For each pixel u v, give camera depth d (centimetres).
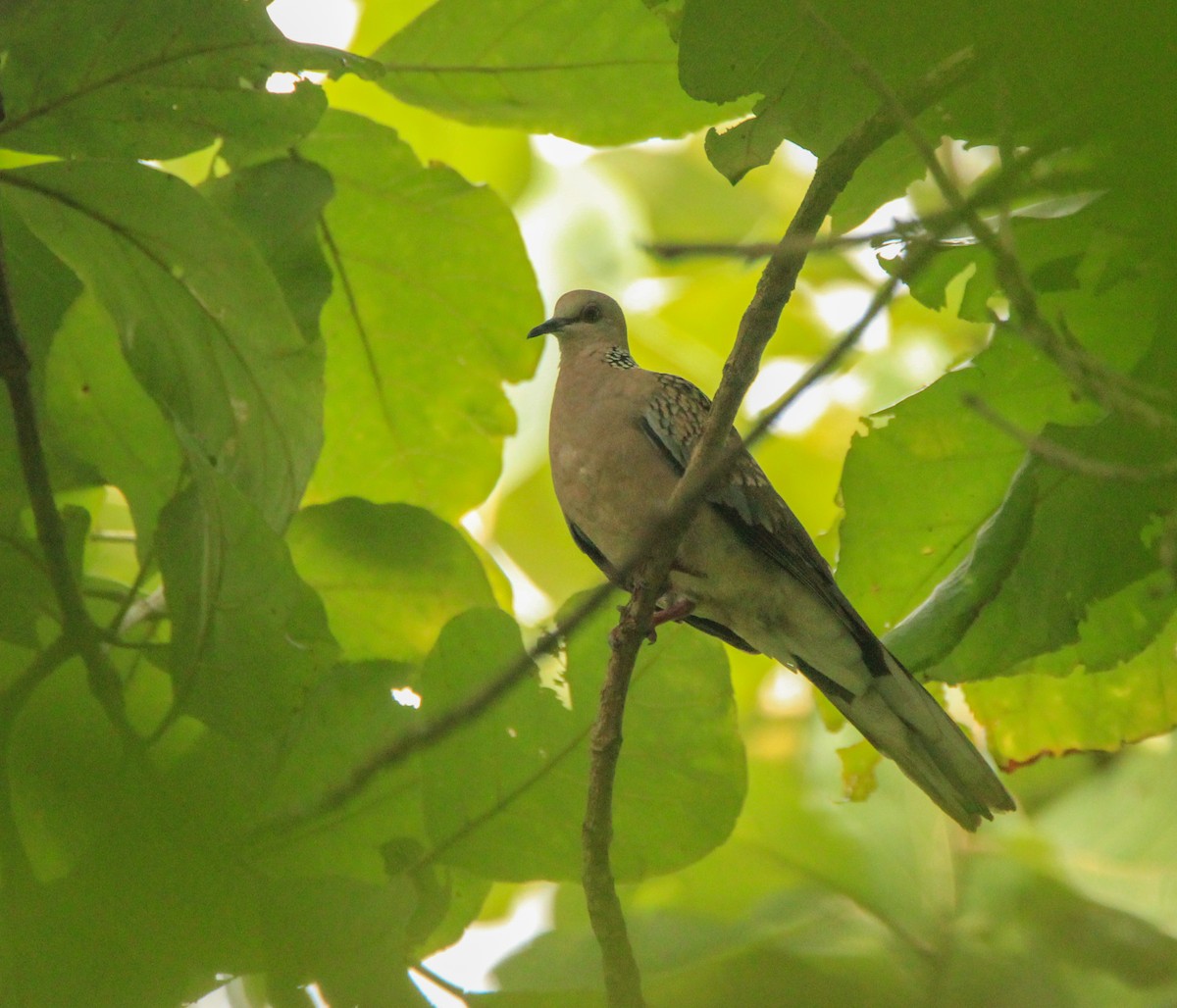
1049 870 1162
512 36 910
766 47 703
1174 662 928
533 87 946
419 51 925
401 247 1043
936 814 1162
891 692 931
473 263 1052
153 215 791
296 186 907
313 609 759
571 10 895
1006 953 1071
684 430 1045
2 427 749
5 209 801
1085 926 1096
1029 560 755
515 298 1063
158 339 831
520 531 1505
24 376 704
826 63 705
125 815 675
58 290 828
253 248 810
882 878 1130
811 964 973
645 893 1200
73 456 832
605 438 1057
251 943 664
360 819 752
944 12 638
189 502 726
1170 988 1062
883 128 684
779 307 720
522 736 755
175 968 645
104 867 652
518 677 609
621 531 1063
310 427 870
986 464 838
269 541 730
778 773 1200
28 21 704
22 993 627
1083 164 620
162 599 797
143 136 764
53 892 639
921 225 573
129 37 721
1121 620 827
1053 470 725
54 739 695
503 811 758
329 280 894
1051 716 958
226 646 728
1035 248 735
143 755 688
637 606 740
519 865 766
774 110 735
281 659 731
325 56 750
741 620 1018
